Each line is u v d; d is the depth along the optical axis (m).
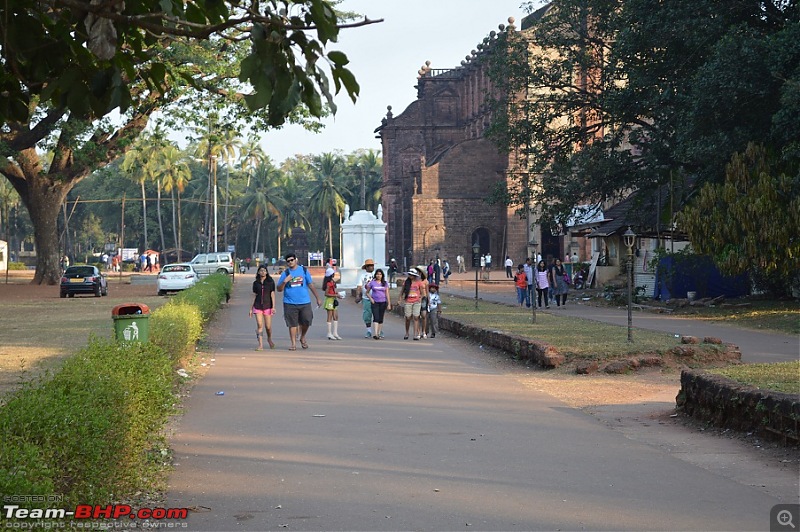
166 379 11.97
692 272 40.16
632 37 38.50
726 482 9.17
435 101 117.06
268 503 8.38
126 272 119.50
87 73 5.96
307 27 5.43
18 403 6.86
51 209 66.25
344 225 56.38
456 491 8.84
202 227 158.75
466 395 15.37
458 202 101.00
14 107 6.46
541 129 48.31
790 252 30.92
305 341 24.36
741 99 33.28
